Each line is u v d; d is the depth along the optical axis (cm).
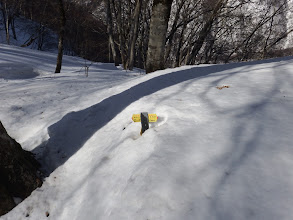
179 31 1878
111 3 1891
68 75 916
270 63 486
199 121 255
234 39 1752
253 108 266
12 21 3125
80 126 371
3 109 428
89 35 2762
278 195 143
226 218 136
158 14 600
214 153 196
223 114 262
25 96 502
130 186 188
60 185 270
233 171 171
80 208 217
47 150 328
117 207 179
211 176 172
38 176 278
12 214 233
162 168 191
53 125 370
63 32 1042
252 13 1472
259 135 208
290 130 209
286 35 1600
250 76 404
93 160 279
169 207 157
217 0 1298
